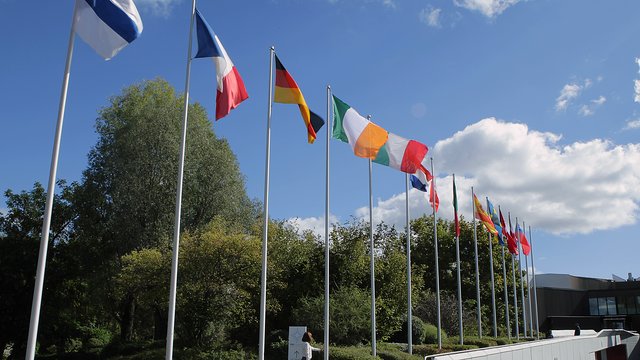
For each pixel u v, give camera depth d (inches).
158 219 1408.7
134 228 1390.3
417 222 2506.2
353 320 1110.4
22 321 1359.5
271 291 1205.7
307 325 1125.1
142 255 1089.4
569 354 1251.2
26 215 1512.1
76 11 509.7
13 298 1379.2
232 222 1542.8
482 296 2300.7
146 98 1642.5
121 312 1546.5
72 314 1541.6
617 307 2984.7
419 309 1801.2
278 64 757.3
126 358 1084.5
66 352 1519.4
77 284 1515.7
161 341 1251.2
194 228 1462.8
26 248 1412.4
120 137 1460.4
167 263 1064.2
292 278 1264.8
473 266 2335.1
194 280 1048.2
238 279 1061.1
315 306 1130.0
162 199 1425.9
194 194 1493.6
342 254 1280.8
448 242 2384.4
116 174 1427.2
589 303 3075.8
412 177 1042.1
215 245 1048.8
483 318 2137.1
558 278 3176.7
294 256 1249.4
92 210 1477.6
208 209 1518.2
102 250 1470.2
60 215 1497.3
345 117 856.9
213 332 1115.9
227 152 1615.4
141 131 1435.8
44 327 1392.7
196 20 636.7
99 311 1633.9
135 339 1498.5
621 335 1920.5
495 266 2320.4
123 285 1127.0
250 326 1183.6
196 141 1519.4
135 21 520.4
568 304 3036.4
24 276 1400.1
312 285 1253.7
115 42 513.0
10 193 1510.8
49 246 1473.9
